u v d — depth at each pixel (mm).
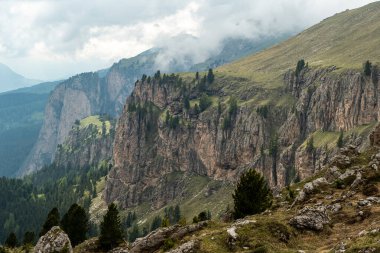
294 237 46125
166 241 49062
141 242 52094
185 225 53188
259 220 47688
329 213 54844
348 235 45281
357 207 54125
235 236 44000
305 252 40969
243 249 42094
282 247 42938
